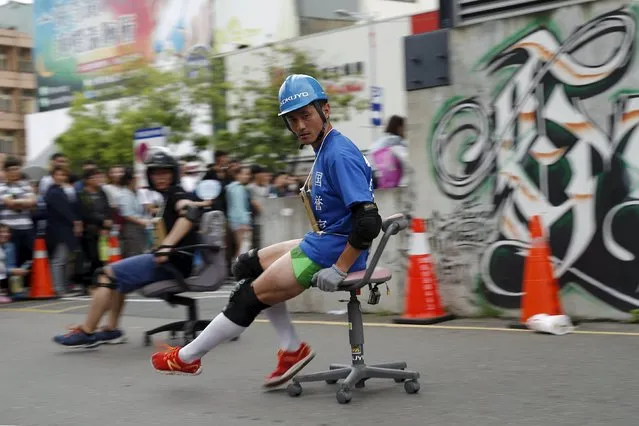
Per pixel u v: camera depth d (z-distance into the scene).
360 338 5.43
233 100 19.45
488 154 8.33
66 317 9.95
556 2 7.90
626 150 7.62
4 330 8.95
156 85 19.47
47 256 12.55
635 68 7.55
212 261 7.54
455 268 8.55
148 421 5.05
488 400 5.20
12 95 60.50
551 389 5.42
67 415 5.27
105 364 6.86
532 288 7.70
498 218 8.30
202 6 29.83
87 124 21.11
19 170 12.52
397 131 9.63
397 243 8.82
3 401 5.71
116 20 33.09
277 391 5.68
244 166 13.64
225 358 6.88
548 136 8.00
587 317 7.89
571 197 7.90
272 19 27.86
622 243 7.68
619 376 5.71
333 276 5.07
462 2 8.44
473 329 7.78
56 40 35.94
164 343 7.76
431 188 8.67
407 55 8.80
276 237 9.70
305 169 18.16
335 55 20.27
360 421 4.85
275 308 5.55
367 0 28.56
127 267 7.38
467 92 8.43
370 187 5.15
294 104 5.15
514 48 8.15
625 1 7.57
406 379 5.45
